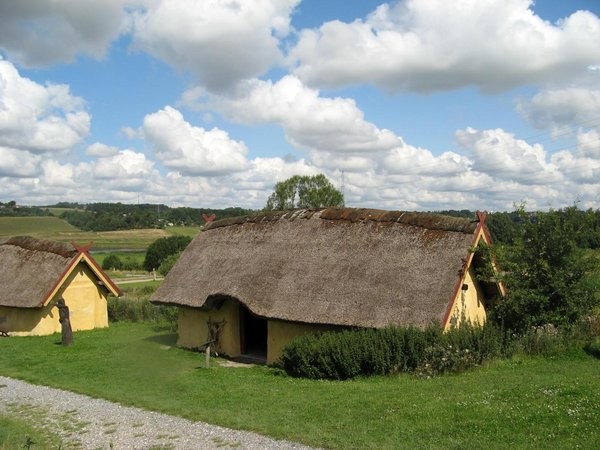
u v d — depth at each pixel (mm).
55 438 11648
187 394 15031
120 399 14469
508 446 9625
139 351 22578
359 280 19234
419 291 17953
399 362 16344
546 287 18766
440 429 10711
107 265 77438
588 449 9234
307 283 20109
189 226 134500
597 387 12461
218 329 22500
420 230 19953
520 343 17844
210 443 10867
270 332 20609
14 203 141875
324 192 67562
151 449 10719
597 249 19891
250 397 14461
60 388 16234
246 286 21094
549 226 19031
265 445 10570
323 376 16969
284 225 23578
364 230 21141
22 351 23688
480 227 19078
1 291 29703
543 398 11883
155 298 24531
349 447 10133
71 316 30250
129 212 143125
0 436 11570
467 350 16344
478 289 20297
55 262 30047
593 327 18797
